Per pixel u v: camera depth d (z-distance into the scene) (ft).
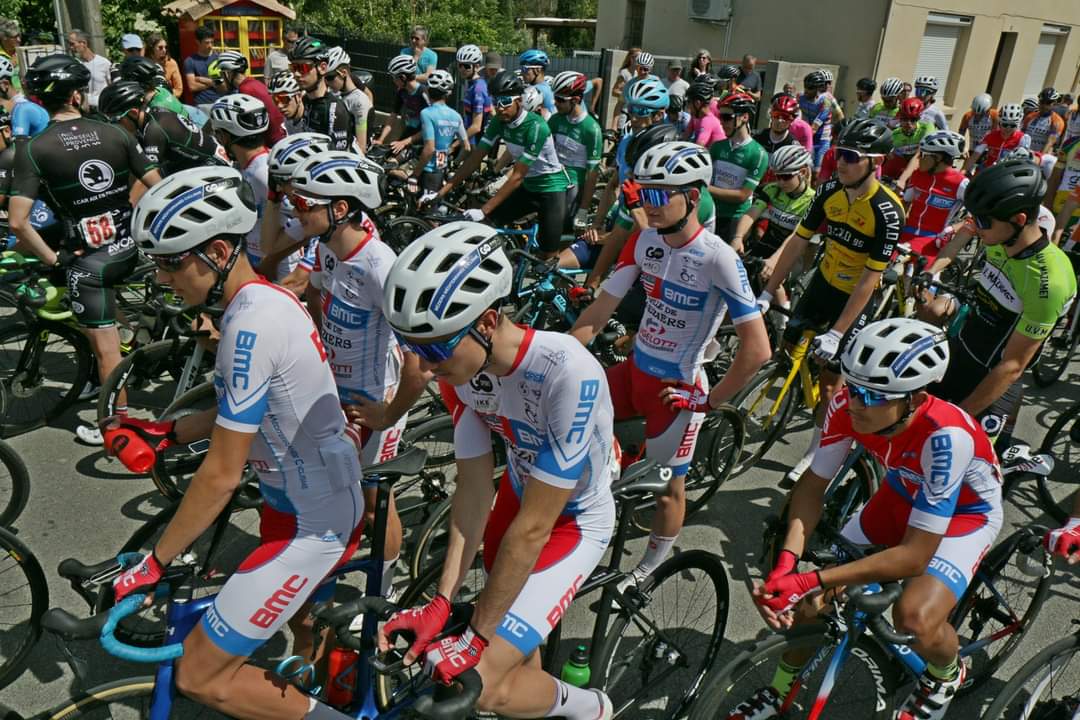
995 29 50.75
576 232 22.74
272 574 6.76
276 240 12.30
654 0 56.80
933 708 8.25
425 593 8.70
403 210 24.39
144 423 7.36
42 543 11.19
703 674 9.34
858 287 12.85
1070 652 8.19
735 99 18.69
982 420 11.79
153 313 12.96
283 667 7.10
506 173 30.01
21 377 13.78
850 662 8.68
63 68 12.44
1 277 13.53
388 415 9.04
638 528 12.54
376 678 7.44
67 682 9.09
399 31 67.72
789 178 18.12
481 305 5.72
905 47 46.34
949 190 19.74
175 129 16.53
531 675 7.10
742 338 9.39
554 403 6.23
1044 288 10.12
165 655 6.37
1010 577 10.31
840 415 7.95
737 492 13.84
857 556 7.97
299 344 6.55
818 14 47.50
